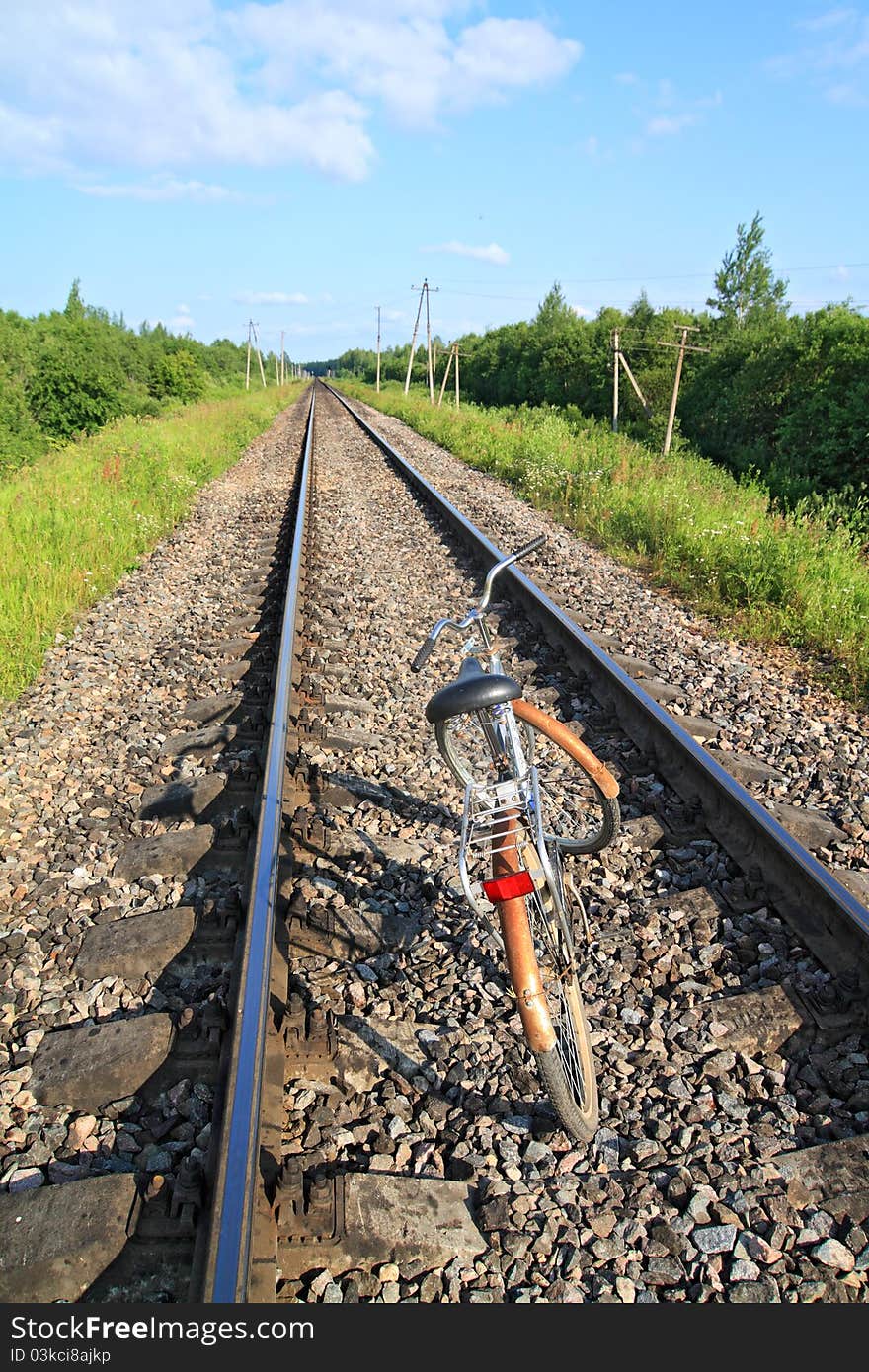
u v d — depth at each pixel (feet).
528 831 9.48
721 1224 8.20
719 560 30.30
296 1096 9.36
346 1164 8.80
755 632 25.00
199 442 67.21
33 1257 7.68
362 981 11.18
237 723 18.71
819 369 65.10
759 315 137.49
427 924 12.37
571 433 77.41
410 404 126.93
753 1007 10.68
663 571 31.01
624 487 42.98
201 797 15.26
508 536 35.55
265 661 21.93
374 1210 8.10
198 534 38.42
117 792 15.92
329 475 56.39
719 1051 10.23
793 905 12.30
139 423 85.51
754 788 16.05
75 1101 9.52
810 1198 8.46
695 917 12.37
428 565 31.99
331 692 19.90
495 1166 8.82
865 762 16.85
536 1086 9.71
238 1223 7.27
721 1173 8.67
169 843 13.75
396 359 352.90
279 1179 8.18
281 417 128.47
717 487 47.03
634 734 17.79
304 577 28.91
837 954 11.33
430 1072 9.89
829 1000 10.71
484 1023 10.58
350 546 35.12
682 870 13.53
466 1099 9.56
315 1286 7.59
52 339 102.22
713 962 11.69
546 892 9.39
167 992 11.00
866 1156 8.77
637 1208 8.39
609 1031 10.52
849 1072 9.93
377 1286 7.64
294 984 10.90
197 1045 9.92
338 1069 9.81
